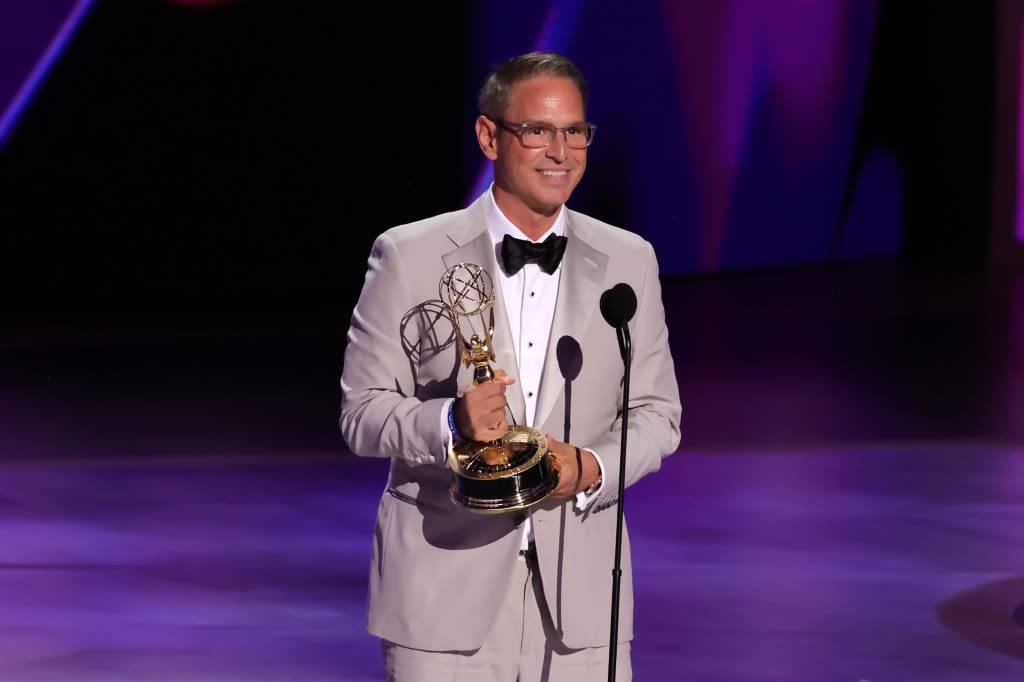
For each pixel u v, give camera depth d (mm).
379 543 8328
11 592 16969
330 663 14602
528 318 8289
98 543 19219
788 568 18016
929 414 28750
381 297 8133
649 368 8547
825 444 25766
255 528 20031
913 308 49281
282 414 29188
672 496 21859
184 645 15109
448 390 8094
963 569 17938
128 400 30922
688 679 14094
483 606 8031
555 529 8086
